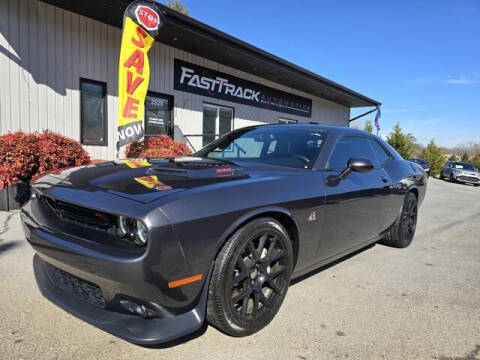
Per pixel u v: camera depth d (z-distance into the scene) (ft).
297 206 7.59
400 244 13.67
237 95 36.96
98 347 6.26
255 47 30.73
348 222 9.50
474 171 75.25
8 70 20.25
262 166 8.69
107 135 25.46
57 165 16.92
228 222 6.12
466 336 7.29
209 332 6.91
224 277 6.16
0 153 15.48
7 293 8.05
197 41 27.55
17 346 6.15
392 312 8.20
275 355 6.27
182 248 5.48
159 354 6.14
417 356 6.50
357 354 6.45
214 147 11.36
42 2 21.20
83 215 6.14
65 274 6.68
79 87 23.57
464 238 16.40
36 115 21.61
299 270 8.21
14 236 12.03
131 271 5.19
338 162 9.81
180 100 31.01
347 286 9.62
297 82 41.63
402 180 12.78
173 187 6.19
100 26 24.39
